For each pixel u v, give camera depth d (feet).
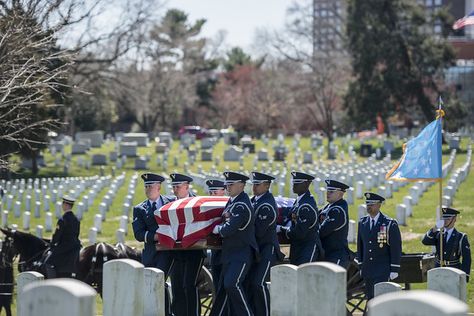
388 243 96.89
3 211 234.58
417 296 40.11
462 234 105.29
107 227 223.10
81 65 391.24
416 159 106.11
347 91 509.35
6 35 120.16
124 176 354.95
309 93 634.84
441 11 517.55
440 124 105.60
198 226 88.22
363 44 490.90
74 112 493.77
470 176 301.84
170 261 95.91
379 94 493.77
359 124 504.84
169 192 270.46
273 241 89.35
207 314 110.73
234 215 85.71
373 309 41.52
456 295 73.31
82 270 116.78
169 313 95.61
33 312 47.75
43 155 418.31
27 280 79.00
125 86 387.96
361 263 99.14
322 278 60.54
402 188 275.39
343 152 444.96
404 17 495.41
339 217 96.02
